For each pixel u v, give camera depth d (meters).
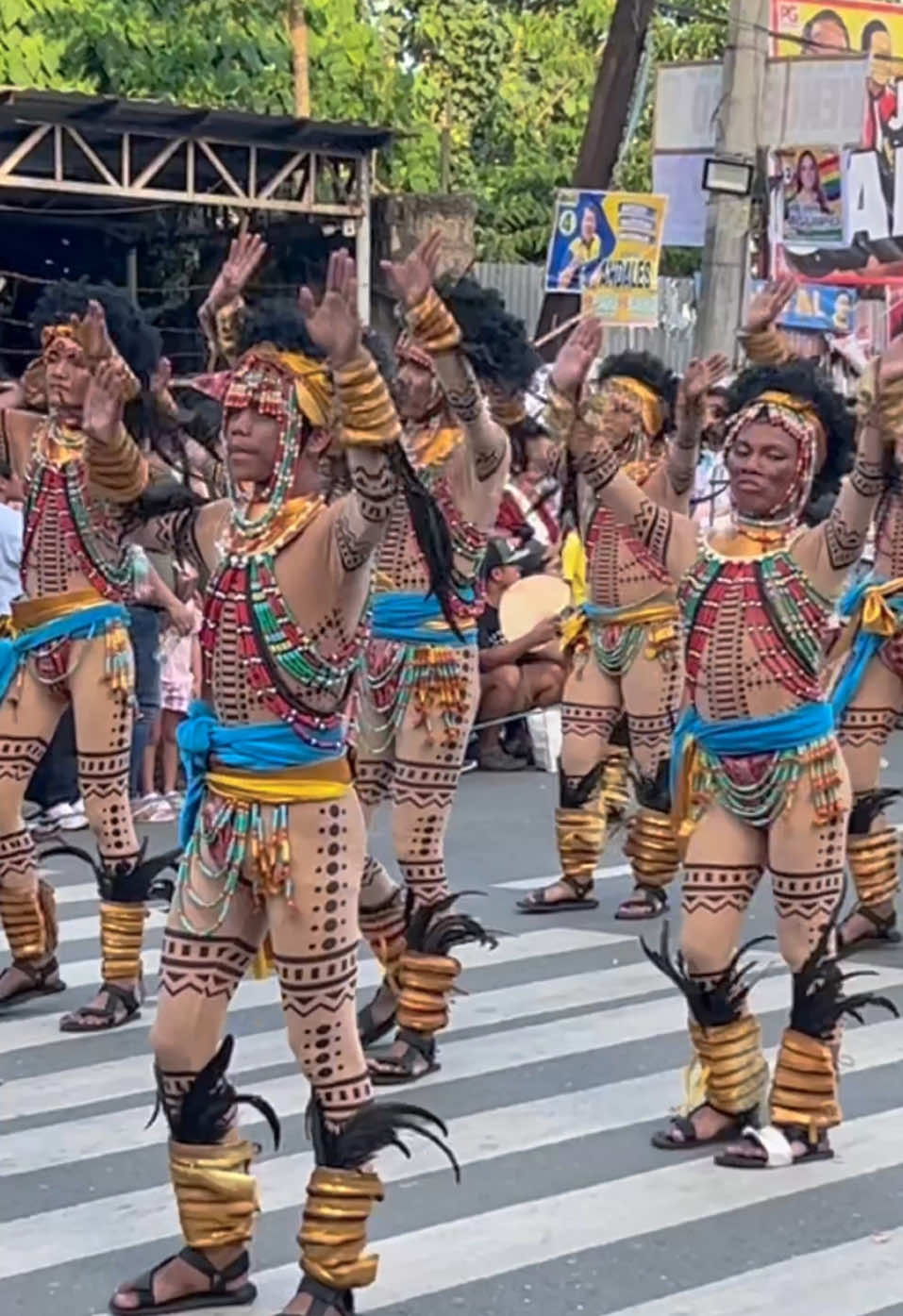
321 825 4.21
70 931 7.87
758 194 16.45
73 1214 5.05
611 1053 6.34
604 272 14.17
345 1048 4.27
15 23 17.03
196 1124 4.32
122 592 6.39
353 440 3.92
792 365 5.23
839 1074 6.03
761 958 7.43
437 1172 5.31
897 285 15.77
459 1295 4.57
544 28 27.75
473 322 6.02
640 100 16.09
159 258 17.52
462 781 11.22
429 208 16.88
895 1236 4.93
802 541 5.12
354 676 4.26
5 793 6.48
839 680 7.44
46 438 6.29
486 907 8.31
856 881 7.55
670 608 7.93
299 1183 5.23
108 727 6.38
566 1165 5.36
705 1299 4.57
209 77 18.08
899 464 5.15
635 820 8.10
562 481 7.15
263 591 4.13
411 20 27.36
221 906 4.23
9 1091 5.97
